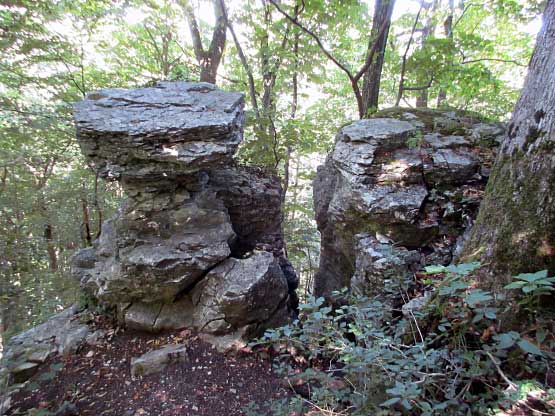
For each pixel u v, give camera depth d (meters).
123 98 4.33
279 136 7.27
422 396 1.89
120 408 3.19
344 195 4.70
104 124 3.76
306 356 3.89
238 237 5.63
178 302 4.32
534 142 2.51
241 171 6.18
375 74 6.92
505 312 2.20
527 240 2.33
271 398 3.34
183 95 4.56
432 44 6.19
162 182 4.22
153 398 3.30
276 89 9.04
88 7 6.44
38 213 7.35
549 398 1.64
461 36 6.02
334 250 5.84
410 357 2.05
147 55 8.83
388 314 3.02
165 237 4.24
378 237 4.32
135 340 4.09
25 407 3.21
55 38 6.22
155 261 3.92
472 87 5.99
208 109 4.25
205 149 3.85
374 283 3.99
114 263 4.20
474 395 1.93
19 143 6.68
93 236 8.20
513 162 2.65
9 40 5.66
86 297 4.61
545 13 2.68
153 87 4.84
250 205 5.69
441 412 1.80
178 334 4.12
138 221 4.23
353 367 2.22
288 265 6.22
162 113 4.08
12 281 6.48
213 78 8.41
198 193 4.61
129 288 4.08
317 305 2.52
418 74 6.83
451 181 4.32
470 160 4.36
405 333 2.76
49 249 7.74
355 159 4.57
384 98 10.74
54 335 4.08
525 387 1.71
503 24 8.23
